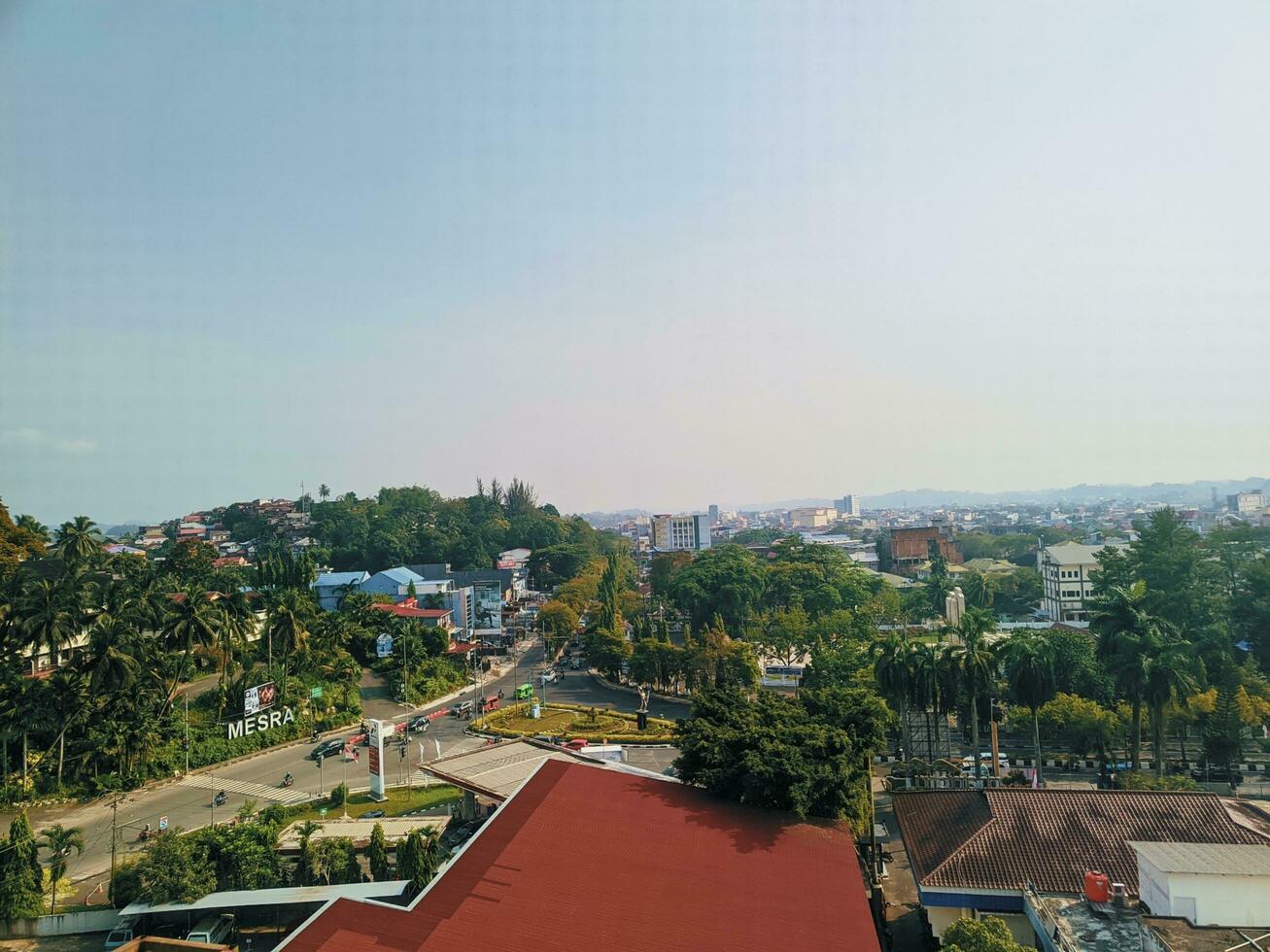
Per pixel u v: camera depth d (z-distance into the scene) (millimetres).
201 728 87812
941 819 47562
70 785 74562
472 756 69750
